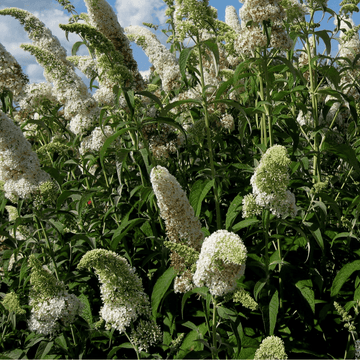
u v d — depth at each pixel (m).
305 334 3.09
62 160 4.35
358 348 2.45
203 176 3.39
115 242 3.13
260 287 2.70
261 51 3.71
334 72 3.66
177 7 3.42
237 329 2.32
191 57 4.20
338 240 3.52
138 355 2.27
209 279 1.98
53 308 2.56
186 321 3.08
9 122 3.35
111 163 4.45
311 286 2.91
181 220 2.54
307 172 3.70
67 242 3.55
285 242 3.51
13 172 3.41
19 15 4.45
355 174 4.36
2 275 4.54
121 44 4.48
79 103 4.21
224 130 4.96
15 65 4.68
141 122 3.46
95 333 2.98
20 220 3.24
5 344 3.46
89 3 4.24
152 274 3.58
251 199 2.52
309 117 4.39
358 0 4.12
